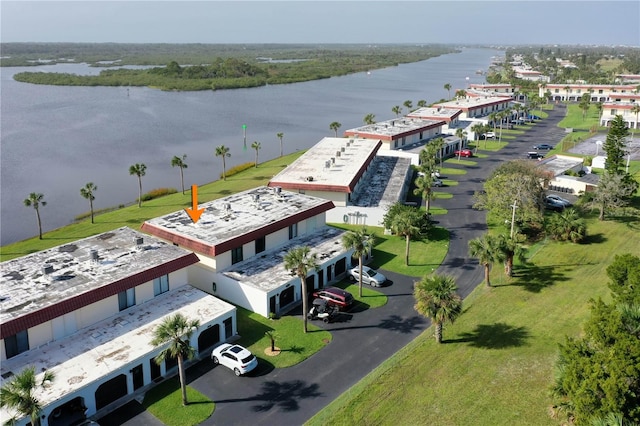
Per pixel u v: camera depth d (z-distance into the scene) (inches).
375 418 1332.4
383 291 2090.3
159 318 1667.1
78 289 1601.9
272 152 5182.1
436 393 1421.0
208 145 5502.0
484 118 6028.5
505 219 2659.9
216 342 1704.0
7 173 4333.2
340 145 3786.9
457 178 3887.8
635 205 2938.0
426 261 2378.2
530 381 1430.9
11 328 1397.6
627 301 1398.9
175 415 1365.7
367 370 1563.7
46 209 3472.0
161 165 4630.9
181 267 1846.7
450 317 1589.6
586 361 1143.0
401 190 3186.5
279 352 1658.5
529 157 4530.0
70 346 1501.0
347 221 2856.8
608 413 1041.5
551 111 7342.5
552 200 3046.3
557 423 1255.5
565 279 2085.4
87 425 1289.4
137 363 1454.2
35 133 5964.6
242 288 1913.1
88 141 5585.6
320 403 1411.2
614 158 3302.2
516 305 1902.1
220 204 2463.1
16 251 2642.7
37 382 1332.4
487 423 1289.4
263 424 1330.0
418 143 4539.9
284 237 2309.3
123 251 1910.7
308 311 1920.5
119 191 3873.0
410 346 1681.8
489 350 1611.7
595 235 2536.9
